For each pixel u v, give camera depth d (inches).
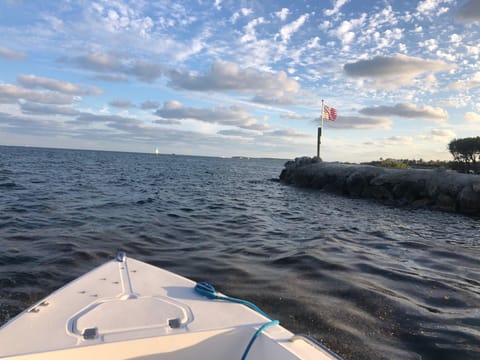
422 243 377.7
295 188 1189.7
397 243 372.8
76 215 454.6
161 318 104.4
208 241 347.9
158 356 93.5
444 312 185.3
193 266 257.8
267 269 253.8
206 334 98.4
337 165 1156.5
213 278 231.1
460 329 165.5
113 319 102.3
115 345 90.0
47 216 438.6
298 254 293.1
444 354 143.8
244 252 305.3
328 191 1083.3
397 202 867.4
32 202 553.0
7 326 97.1
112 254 281.0
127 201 627.8
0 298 185.3
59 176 1167.6
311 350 91.0
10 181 881.5
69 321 101.1
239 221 482.3
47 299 115.5
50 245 296.0
